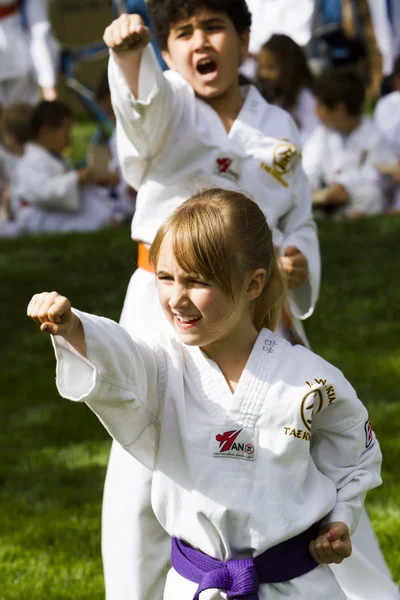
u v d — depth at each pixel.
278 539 6.22
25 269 20.81
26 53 29.02
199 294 6.23
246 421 6.35
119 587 7.59
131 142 8.12
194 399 6.48
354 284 18.73
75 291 19.55
